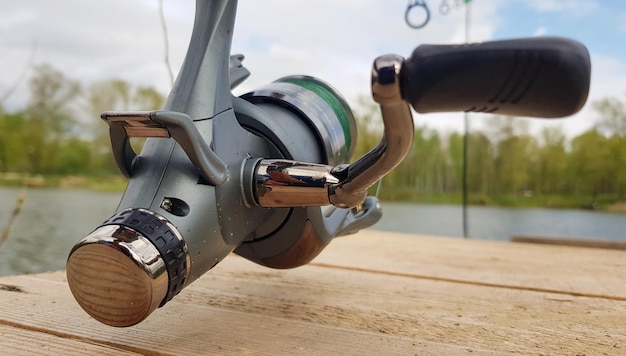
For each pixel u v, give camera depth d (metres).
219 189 0.13
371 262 0.24
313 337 0.14
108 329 0.14
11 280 0.19
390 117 0.11
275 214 0.16
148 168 0.13
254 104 0.17
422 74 0.10
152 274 0.12
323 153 0.17
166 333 0.14
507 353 0.14
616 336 0.15
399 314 0.17
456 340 0.14
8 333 0.14
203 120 0.14
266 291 0.19
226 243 0.14
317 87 0.18
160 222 0.12
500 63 0.10
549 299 0.19
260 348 0.13
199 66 0.14
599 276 0.22
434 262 0.25
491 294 0.19
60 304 0.16
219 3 0.15
